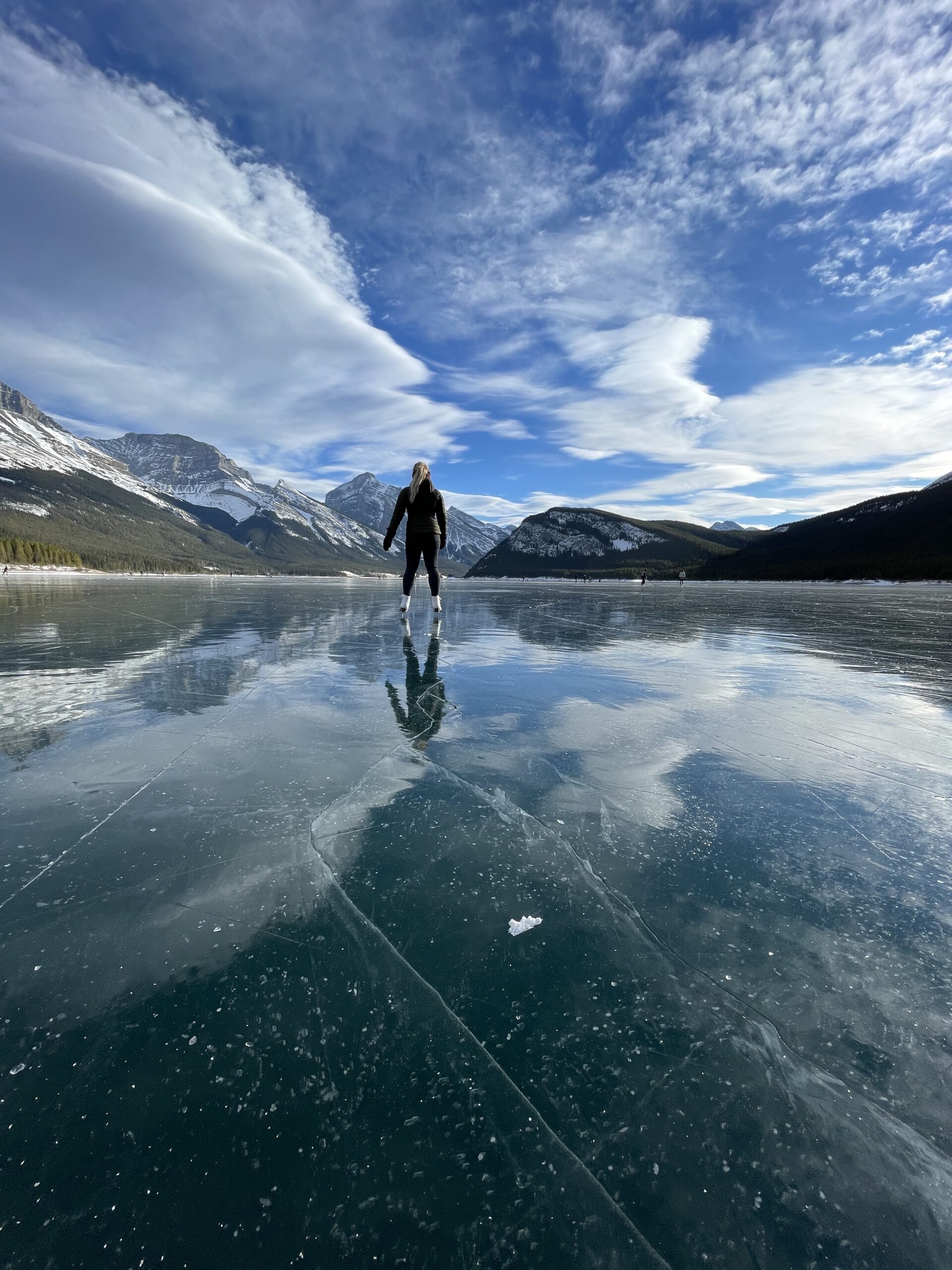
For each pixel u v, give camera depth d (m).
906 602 13.47
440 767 1.80
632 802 1.58
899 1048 0.81
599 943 1.02
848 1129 0.71
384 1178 0.66
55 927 1.02
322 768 1.77
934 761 1.95
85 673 3.16
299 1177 0.66
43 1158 0.67
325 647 4.25
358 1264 0.59
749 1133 0.71
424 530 5.56
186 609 7.68
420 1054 0.81
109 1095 0.74
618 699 2.73
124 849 1.29
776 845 1.36
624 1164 0.68
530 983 0.92
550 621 7.02
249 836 1.35
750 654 4.32
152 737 2.05
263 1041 0.82
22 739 2.02
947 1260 0.60
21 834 1.34
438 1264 0.59
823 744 2.11
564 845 1.34
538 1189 0.65
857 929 1.05
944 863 1.28
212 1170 0.67
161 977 0.92
